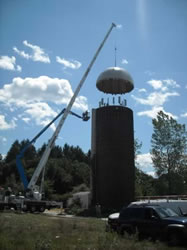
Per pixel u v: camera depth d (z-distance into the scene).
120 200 39.38
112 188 39.84
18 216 26.39
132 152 42.22
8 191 38.12
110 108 42.62
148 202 21.02
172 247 11.29
